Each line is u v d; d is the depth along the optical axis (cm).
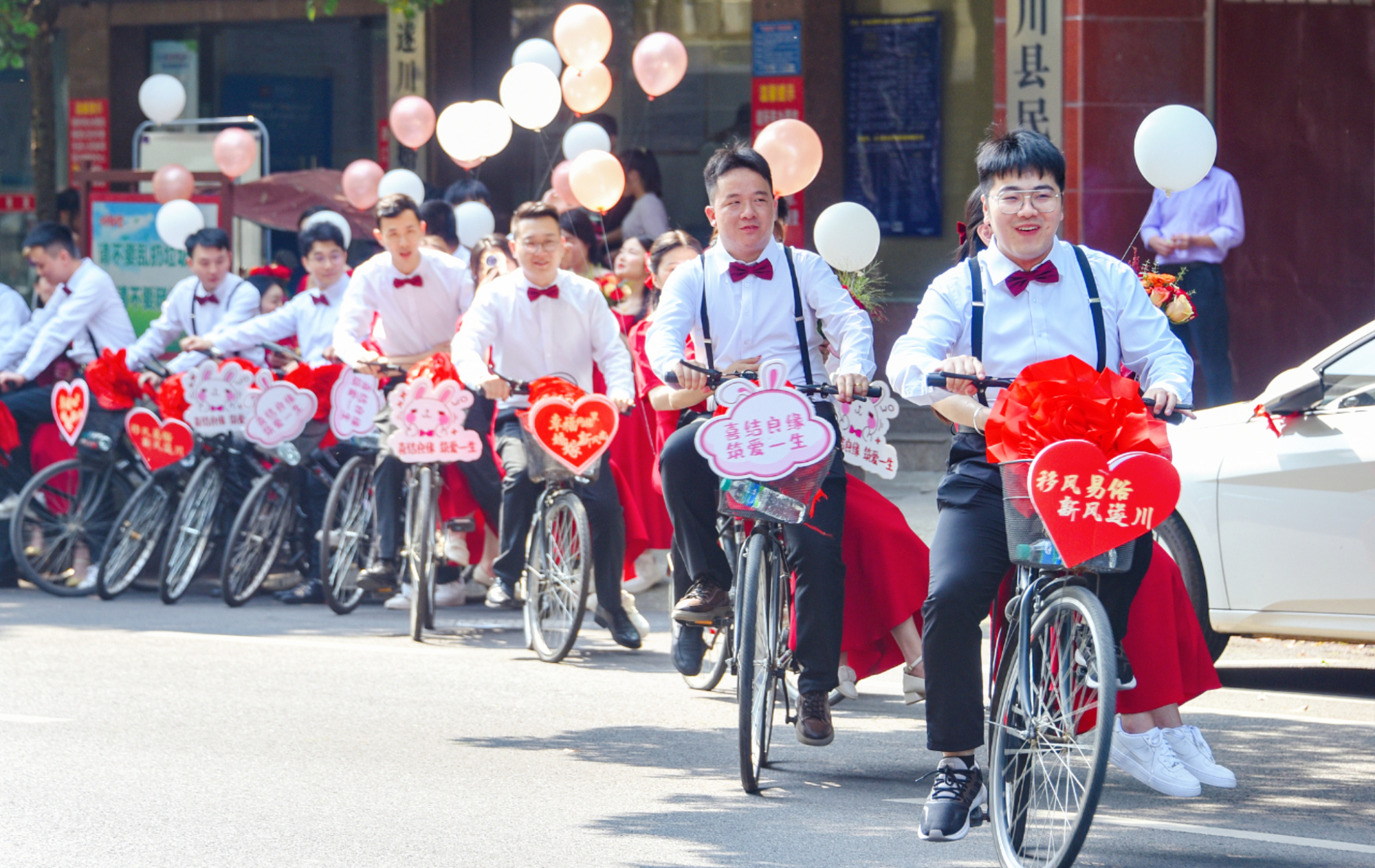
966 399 1027
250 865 1048
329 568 2123
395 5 3084
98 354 2478
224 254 2417
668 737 1438
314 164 3909
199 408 2245
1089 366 952
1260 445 1641
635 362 1989
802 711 1291
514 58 2869
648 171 3034
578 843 1109
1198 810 1221
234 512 2317
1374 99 2784
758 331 1349
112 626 2028
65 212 3291
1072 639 977
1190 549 1686
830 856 1088
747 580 1242
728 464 1197
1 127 4191
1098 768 925
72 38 4059
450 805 1202
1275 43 2755
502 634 1989
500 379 1720
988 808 1077
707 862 1069
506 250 2147
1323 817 1200
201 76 4006
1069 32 2698
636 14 3512
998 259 1090
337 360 2214
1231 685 1730
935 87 3256
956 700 1055
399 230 2055
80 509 2366
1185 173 1462
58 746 1369
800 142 2036
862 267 1778
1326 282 2802
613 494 1777
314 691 1614
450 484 2038
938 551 1058
